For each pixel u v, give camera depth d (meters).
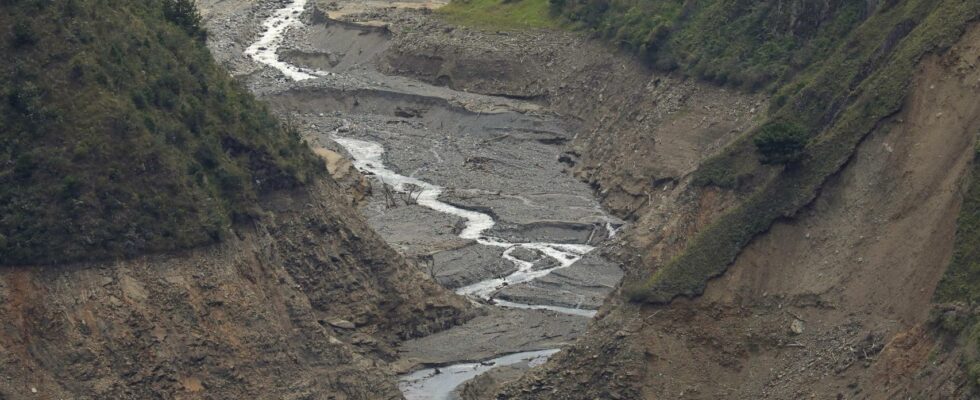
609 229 170.75
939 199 108.06
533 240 167.88
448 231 168.12
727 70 185.12
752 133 144.62
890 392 99.69
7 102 106.81
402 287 131.25
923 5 124.19
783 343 109.81
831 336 107.56
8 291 101.94
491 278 153.00
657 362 110.94
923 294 103.81
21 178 105.19
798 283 112.88
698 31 197.25
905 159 113.00
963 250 102.06
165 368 104.75
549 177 194.88
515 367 122.81
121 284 105.69
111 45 113.56
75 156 106.81
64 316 102.88
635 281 123.12
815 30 179.00
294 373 111.56
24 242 103.12
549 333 134.25
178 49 122.50
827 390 103.62
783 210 116.62
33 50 108.69
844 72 128.75
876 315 106.19
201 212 111.25
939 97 114.00
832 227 114.38
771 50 182.75
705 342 111.75
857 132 117.31
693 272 115.12
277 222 123.19
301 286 123.88
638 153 183.88
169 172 110.75
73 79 109.25
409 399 119.69
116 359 103.38
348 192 178.25
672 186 172.75
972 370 93.06
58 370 101.50
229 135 120.25
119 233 106.69
